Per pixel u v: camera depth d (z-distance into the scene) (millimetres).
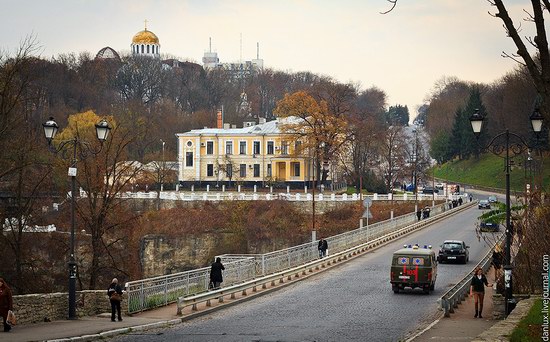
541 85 21750
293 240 113562
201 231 113875
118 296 37531
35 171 66875
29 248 67375
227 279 51500
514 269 43375
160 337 32969
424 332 33375
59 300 38594
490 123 192250
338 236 74125
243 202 117938
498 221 87562
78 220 79562
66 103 194375
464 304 44188
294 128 136500
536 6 21531
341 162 149625
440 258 65188
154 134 169750
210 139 153750
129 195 100375
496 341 25016
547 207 41094
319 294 48781
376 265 64250
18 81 63812
